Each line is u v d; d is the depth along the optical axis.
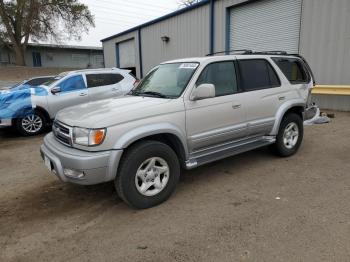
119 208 3.96
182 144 4.11
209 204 3.95
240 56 4.99
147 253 2.99
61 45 42.28
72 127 3.71
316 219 3.45
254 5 13.40
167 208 3.89
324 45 10.73
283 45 12.39
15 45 36.59
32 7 35.25
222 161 5.61
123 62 25.83
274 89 5.25
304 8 11.22
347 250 2.88
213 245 3.06
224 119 4.54
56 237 3.35
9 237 3.38
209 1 15.33
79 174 3.53
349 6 9.83
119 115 3.65
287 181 4.59
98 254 3.01
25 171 5.58
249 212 3.68
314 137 7.11
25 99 8.54
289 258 2.80
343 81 10.31
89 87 9.56
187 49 17.55
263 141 5.25
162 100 4.11
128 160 3.65
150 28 20.83
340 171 4.91
